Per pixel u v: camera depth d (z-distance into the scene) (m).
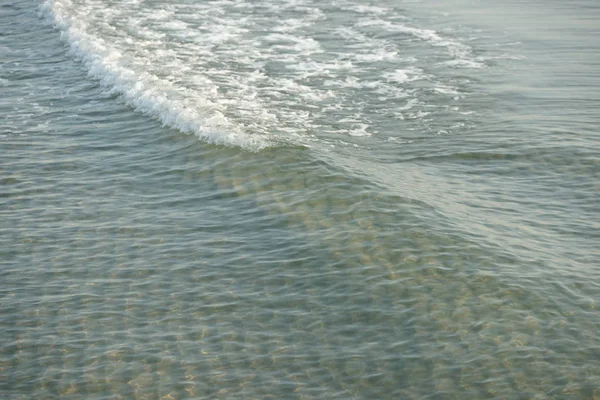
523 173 15.45
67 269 12.80
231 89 19.61
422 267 12.41
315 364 10.65
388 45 22.69
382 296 11.85
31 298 12.12
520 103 18.62
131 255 13.09
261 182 15.12
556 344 10.73
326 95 19.38
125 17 25.20
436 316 11.38
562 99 18.69
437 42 22.83
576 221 13.67
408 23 24.53
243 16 25.39
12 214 14.39
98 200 14.82
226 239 13.42
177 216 14.19
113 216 14.27
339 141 16.92
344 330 11.23
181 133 17.23
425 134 17.30
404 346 10.88
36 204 14.73
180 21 24.88
